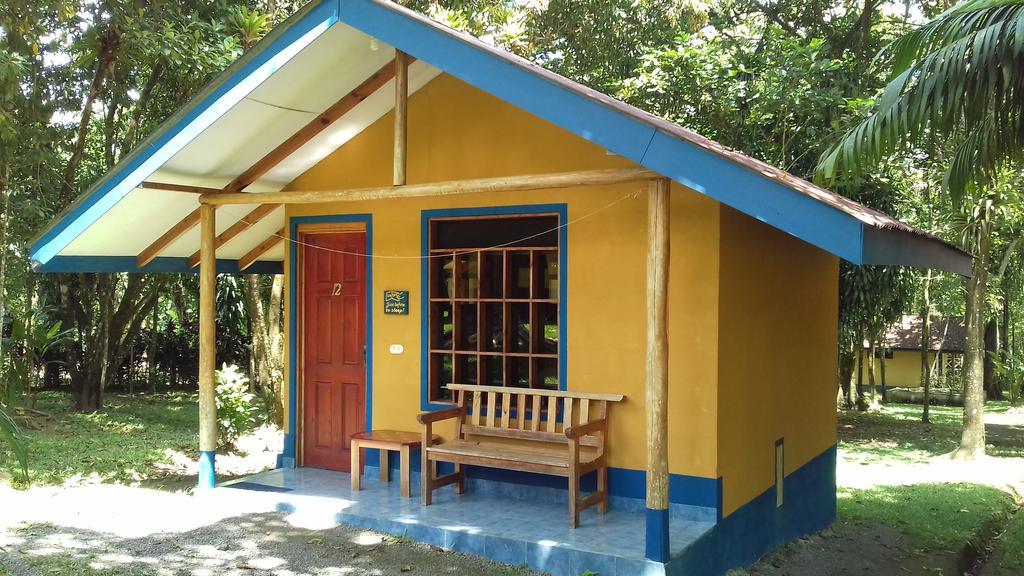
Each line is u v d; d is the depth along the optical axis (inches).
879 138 227.1
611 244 242.2
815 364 307.1
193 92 513.0
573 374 246.7
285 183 294.4
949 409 842.2
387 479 275.0
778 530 267.9
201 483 264.8
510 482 254.8
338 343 294.4
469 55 202.4
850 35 619.2
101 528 228.2
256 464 386.3
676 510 227.6
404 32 209.2
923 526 320.5
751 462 246.4
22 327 396.5
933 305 847.1
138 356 808.3
